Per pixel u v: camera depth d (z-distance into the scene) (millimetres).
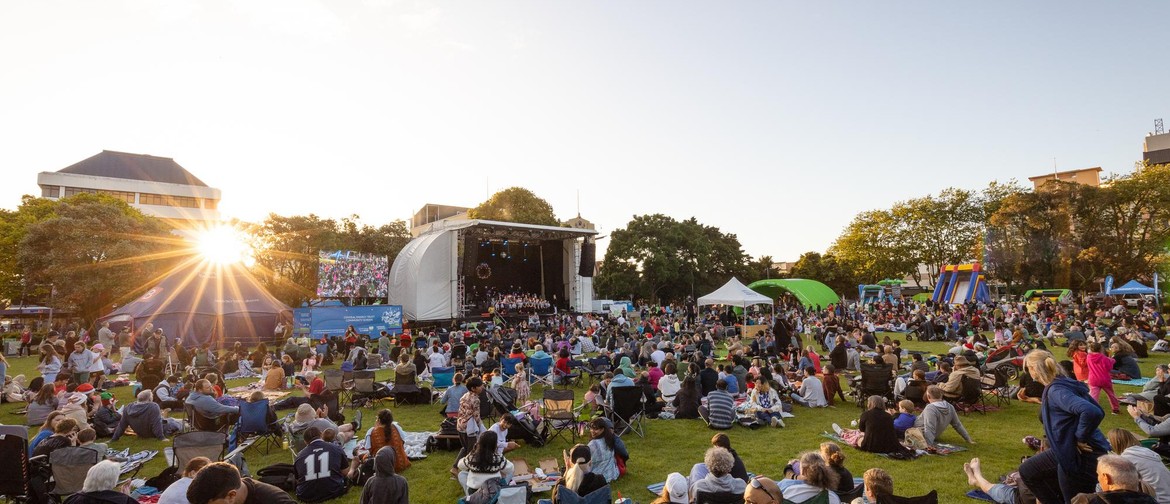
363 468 7566
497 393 10977
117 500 4898
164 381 12648
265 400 9523
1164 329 23812
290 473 7453
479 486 6801
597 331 26656
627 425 10195
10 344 25453
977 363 13664
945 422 9008
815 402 12523
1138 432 9328
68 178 81312
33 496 6398
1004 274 49344
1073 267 46594
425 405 13344
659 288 59781
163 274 36594
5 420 11969
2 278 39312
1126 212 47750
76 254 33344
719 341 27750
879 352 15617
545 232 38562
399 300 36094
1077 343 11703
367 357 18312
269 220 43625
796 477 6141
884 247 58438
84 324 35719
